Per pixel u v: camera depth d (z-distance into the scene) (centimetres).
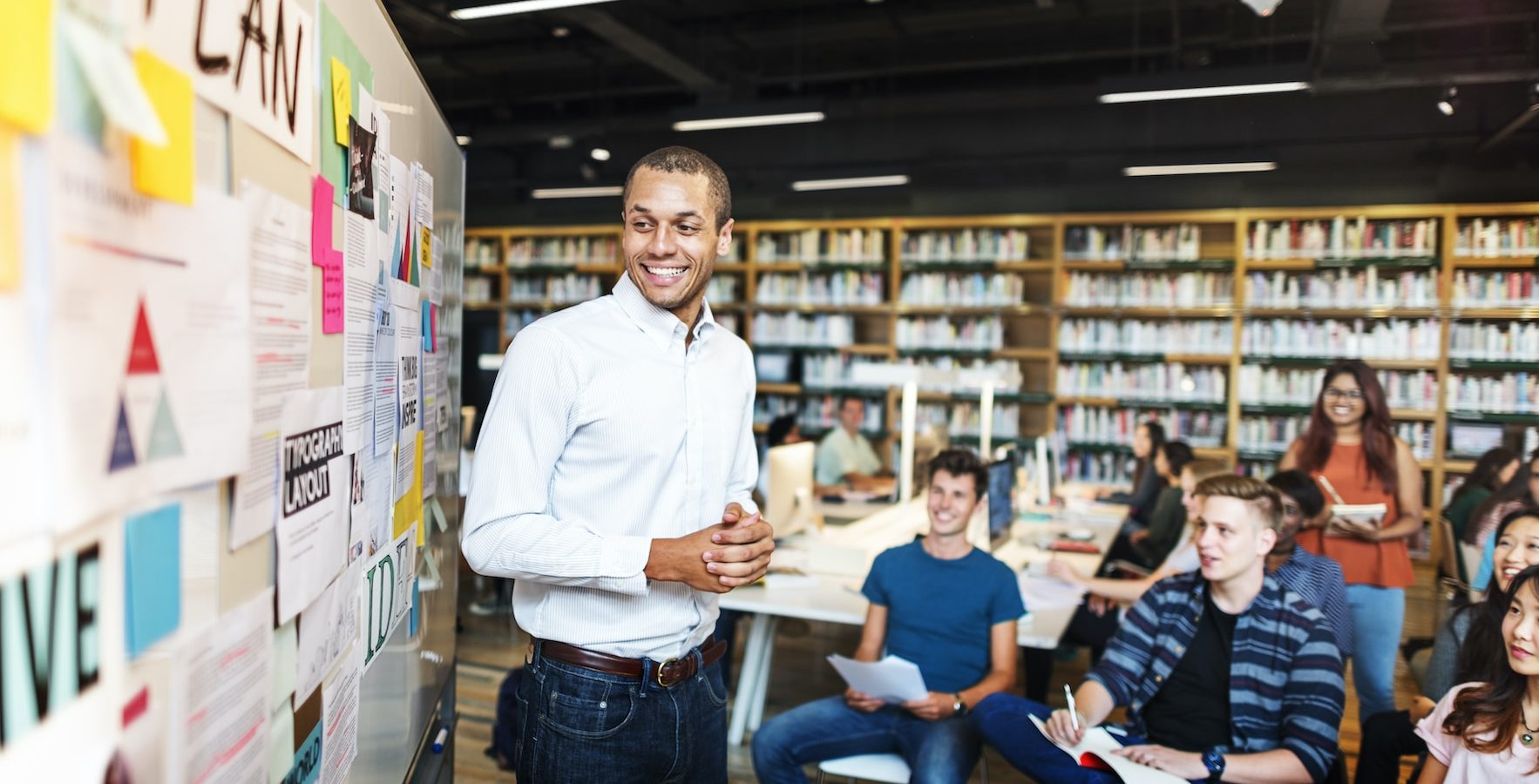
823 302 879
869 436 862
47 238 51
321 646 105
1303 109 775
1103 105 822
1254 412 788
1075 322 816
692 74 725
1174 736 235
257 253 81
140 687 64
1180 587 242
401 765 155
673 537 157
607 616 151
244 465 79
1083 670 480
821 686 442
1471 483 427
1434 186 758
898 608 279
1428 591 657
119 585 61
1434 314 735
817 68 833
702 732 163
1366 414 354
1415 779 227
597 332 151
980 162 815
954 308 838
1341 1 514
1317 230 756
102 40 56
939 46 785
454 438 215
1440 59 716
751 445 181
